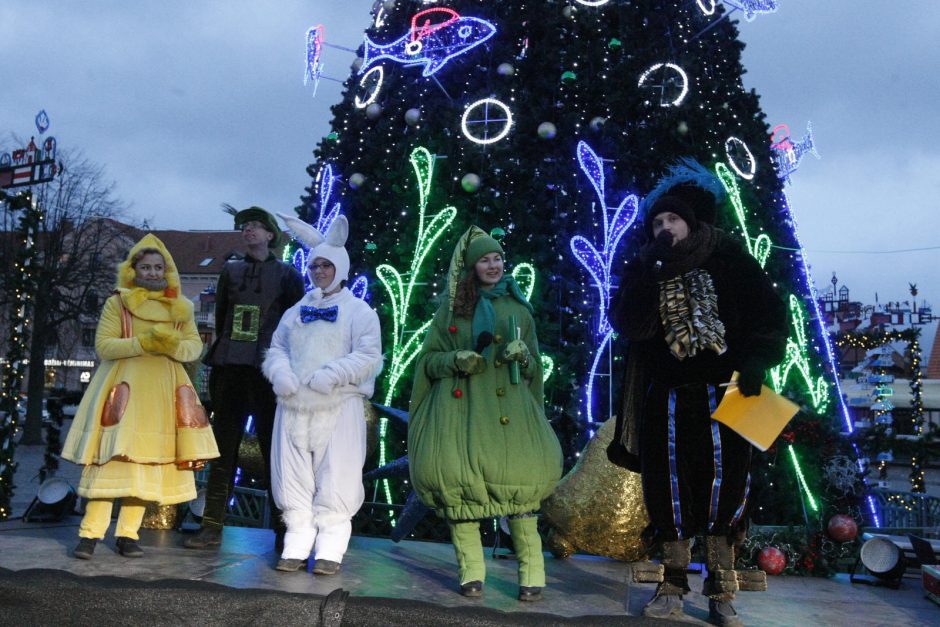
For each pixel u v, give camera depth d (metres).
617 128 6.79
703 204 3.72
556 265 6.54
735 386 3.45
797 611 3.89
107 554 4.43
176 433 4.49
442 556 4.89
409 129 7.38
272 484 4.36
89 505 4.29
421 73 7.63
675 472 3.47
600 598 3.90
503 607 3.65
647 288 3.56
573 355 6.25
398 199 7.00
